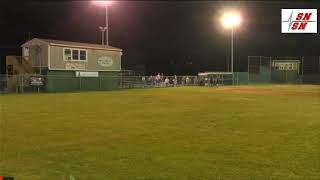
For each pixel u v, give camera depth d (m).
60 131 9.88
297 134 9.18
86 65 38.59
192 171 5.94
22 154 7.21
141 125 10.90
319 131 9.62
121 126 10.71
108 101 20.56
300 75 56.38
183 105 17.62
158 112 14.43
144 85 46.69
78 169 6.10
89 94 28.73
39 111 15.04
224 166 6.22
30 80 33.53
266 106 17.00
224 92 30.89
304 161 6.50
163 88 41.97
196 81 50.91
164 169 6.06
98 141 8.45
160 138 8.75
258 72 54.75
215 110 15.10
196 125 10.83
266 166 6.20
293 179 5.50
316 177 5.58
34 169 6.12
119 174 5.80
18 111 15.05
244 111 14.66
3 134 9.45
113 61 41.84
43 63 35.34
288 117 12.62
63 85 36.31
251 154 7.05
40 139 8.73
